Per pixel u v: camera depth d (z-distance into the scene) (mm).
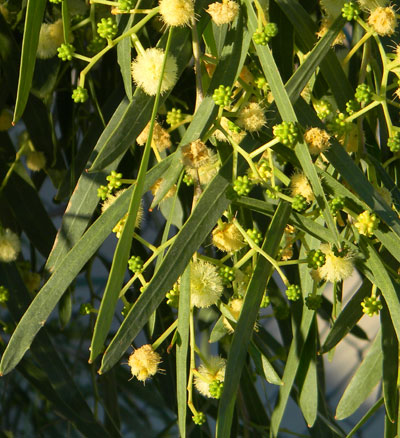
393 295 337
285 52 359
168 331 341
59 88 431
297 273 405
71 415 412
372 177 359
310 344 367
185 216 417
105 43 359
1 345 415
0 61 405
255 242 343
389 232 337
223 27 341
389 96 373
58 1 333
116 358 313
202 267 335
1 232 399
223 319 360
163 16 321
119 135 323
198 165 317
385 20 334
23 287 401
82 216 359
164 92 328
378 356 368
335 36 333
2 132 423
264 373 352
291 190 342
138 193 308
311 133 326
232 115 331
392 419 349
